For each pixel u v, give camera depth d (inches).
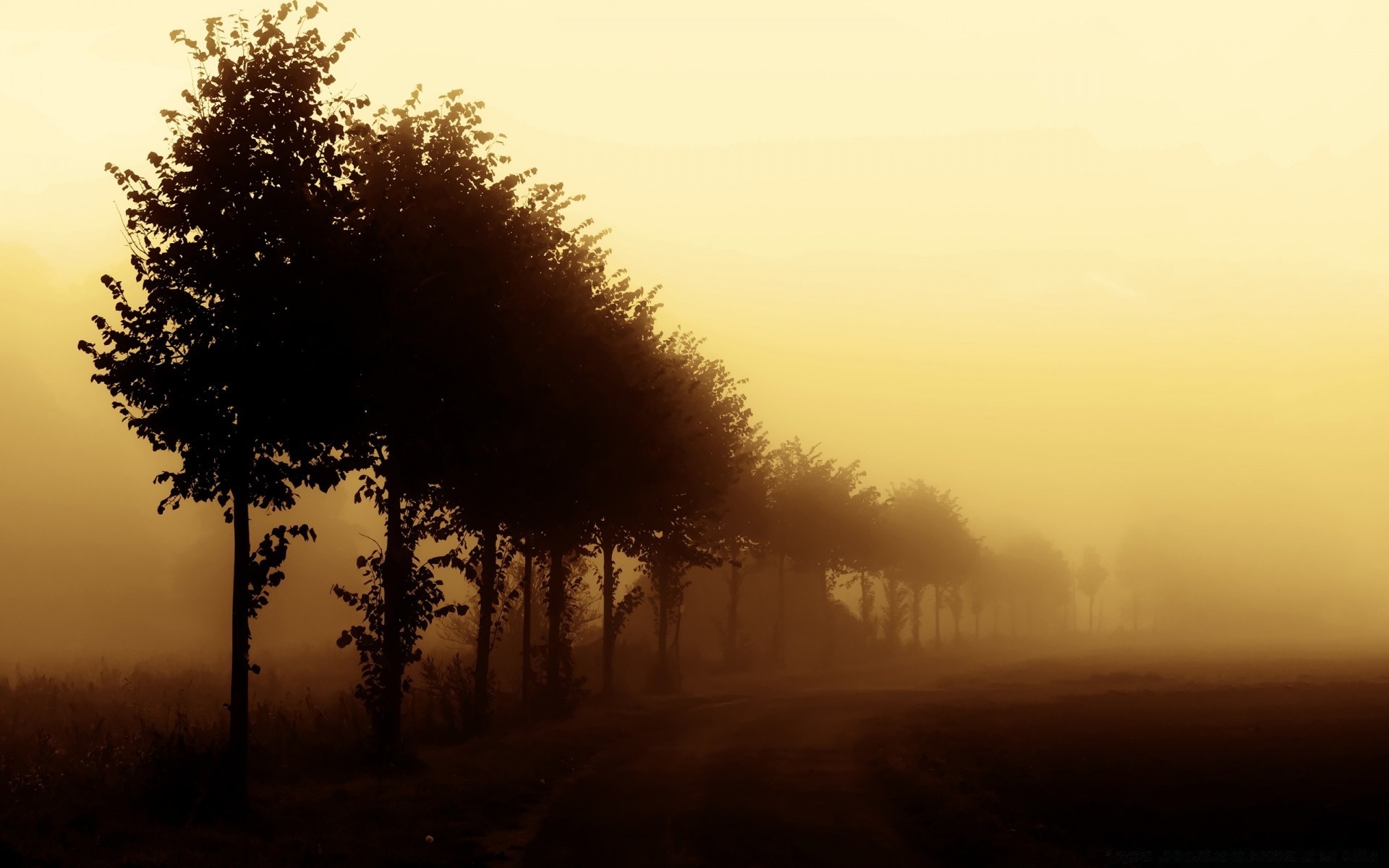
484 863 592.4
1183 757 1073.5
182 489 685.3
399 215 932.0
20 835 536.7
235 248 673.0
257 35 700.7
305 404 674.8
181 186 676.7
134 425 675.4
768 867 587.5
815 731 1401.3
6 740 938.1
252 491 689.0
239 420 675.4
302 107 693.3
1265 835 682.2
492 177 1057.5
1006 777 949.2
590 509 1395.2
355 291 693.9
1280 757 1059.3
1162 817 749.9
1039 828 694.5
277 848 589.9
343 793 769.6
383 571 984.3
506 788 844.0
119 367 663.1
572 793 858.8
